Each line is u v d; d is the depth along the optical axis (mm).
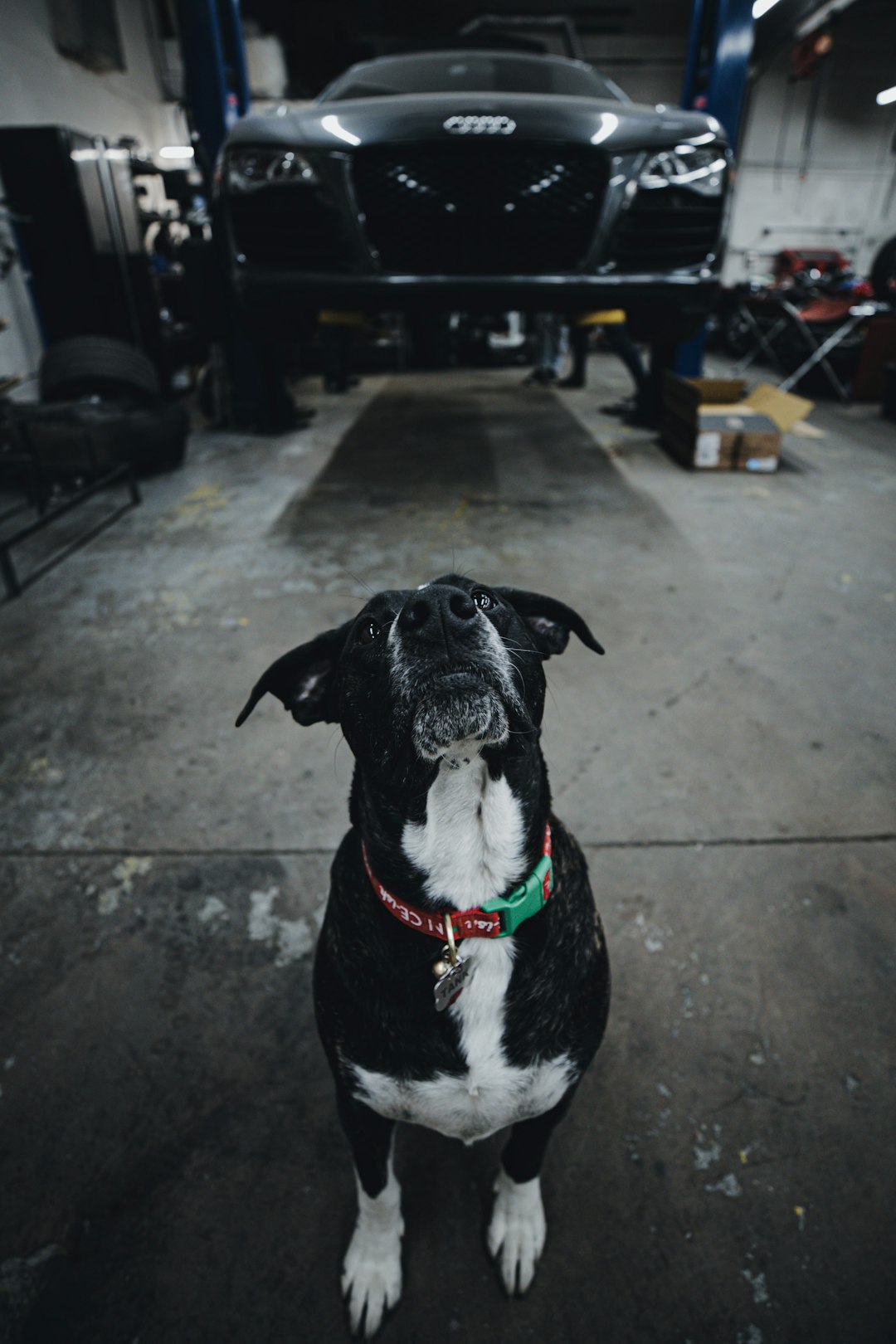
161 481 4707
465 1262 1203
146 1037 1511
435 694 887
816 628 2898
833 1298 1142
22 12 6738
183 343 8062
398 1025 1016
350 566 3432
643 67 12703
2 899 1804
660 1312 1136
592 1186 1281
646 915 1745
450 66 4227
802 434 5719
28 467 4148
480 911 980
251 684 2590
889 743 2285
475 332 9070
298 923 1743
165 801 2098
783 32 10992
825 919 1729
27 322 6281
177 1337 1118
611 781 2148
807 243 12664
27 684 2611
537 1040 1047
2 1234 1226
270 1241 1221
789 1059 1457
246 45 9742
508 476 4711
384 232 3396
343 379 7504
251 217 3393
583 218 3400
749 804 2062
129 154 6438
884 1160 1300
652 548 3609
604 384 8070
